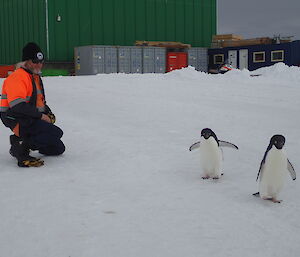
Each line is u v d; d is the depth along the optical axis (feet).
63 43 133.59
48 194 14.01
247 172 17.03
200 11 155.53
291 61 118.73
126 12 142.51
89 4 136.15
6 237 10.51
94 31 137.90
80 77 87.61
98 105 41.24
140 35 145.79
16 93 17.90
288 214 12.25
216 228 11.12
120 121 31.09
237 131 26.96
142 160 18.94
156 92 54.95
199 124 29.86
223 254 9.55
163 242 10.21
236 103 43.86
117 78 81.82
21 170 17.42
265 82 73.72
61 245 10.00
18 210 12.46
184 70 85.92
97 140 23.68
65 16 132.98
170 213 12.25
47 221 11.58
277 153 12.85
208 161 15.72
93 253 9.57
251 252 9.68
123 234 10.68
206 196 13.89
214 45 141.38
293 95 52.21
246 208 12.73
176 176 16.43
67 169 17.51
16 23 146.82
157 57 132.67
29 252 9.63
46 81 78.02
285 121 31.53
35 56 18.33
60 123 30.04
